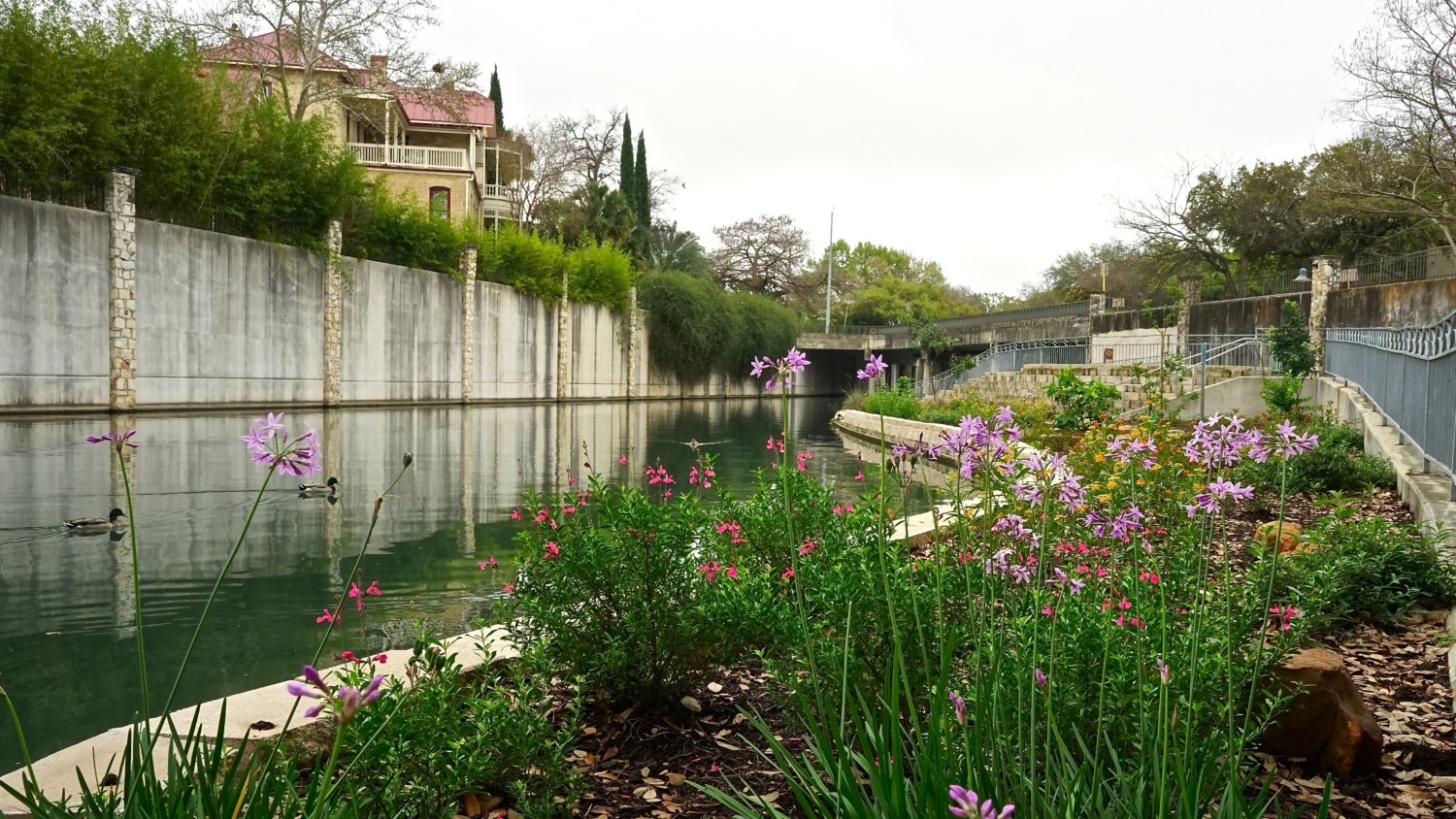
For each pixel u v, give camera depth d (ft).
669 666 11.75
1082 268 228.43
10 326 62.08
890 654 10.32
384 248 99.96
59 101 63.36
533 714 9.07
